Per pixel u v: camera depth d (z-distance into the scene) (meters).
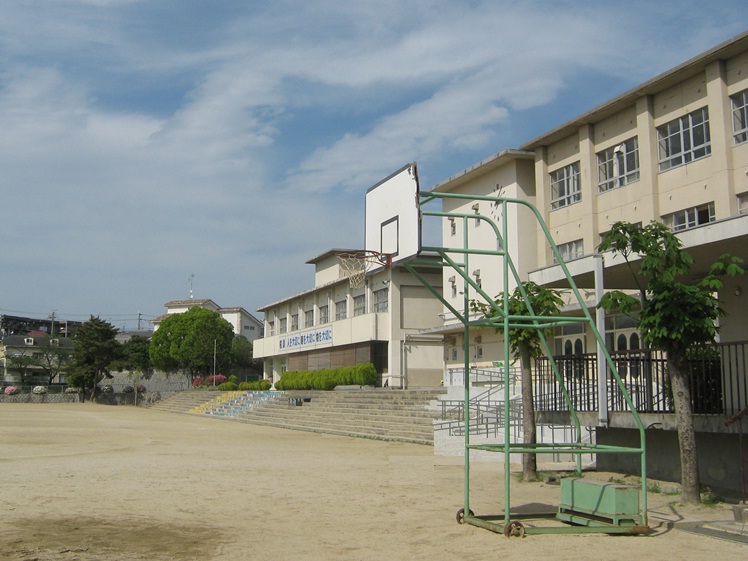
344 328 52.16
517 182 35.19
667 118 28.19
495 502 12.76
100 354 76.75
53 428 34.66
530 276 17.58
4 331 118.75
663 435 15.66
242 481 15.56
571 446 10.63
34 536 9.21
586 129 31.86
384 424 32.19
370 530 10.03
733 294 15.02
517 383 29.98
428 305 47.56
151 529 9.95
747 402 12.35
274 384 66.75
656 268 12.09
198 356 77.06
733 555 8.51
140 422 42.88
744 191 25.14
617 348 27.84
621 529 9.64
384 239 11.20
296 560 8.16
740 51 25.34
